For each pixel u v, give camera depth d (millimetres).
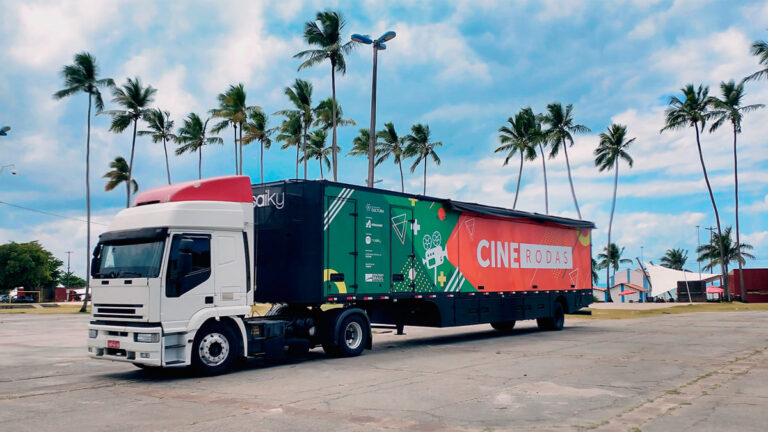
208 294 10547
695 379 9586
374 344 16094
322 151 57625
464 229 16625
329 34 34000
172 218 10219
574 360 12086
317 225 12359
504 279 18000
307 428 6551
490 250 17562
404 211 14625
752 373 10164
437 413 7234
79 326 25578
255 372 10984
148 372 11211
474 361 12117
